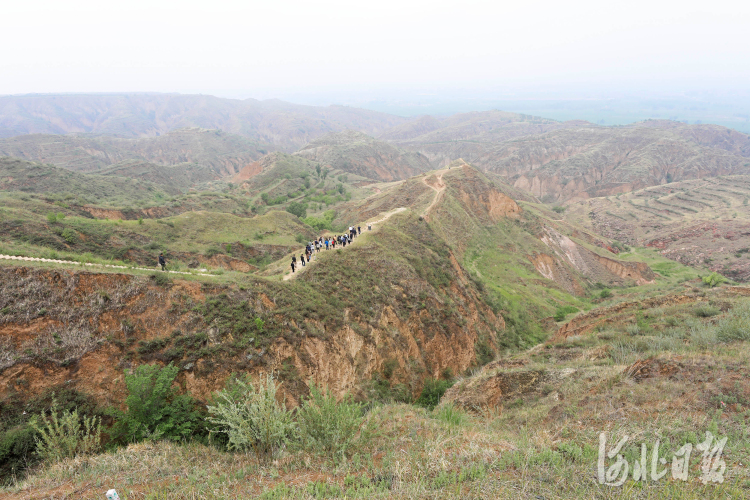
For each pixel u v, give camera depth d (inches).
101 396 639.8
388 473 324.2
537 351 1055.0
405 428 475.5
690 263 4365.2
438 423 500.4
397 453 374.3
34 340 629.3
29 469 454.3
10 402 566.9
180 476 355.3
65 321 669.9
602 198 7185.0
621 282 3452.3
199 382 726.5
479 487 281.3
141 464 389.1
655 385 471.2
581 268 3575.3
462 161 4544.8
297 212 4320.9
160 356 720.3
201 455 430.9
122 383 665.0
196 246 2306.8
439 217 3085.6
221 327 817.5
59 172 4239.7
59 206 2461.9
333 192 5826.8
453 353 1409.9
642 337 876.0
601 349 853.2
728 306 1031.0
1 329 612.1
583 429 394.6
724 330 722.2
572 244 3745.1
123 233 2089.1
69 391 616.4
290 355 890.1
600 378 596.1
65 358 639.1
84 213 2610.7
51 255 930.1
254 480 338.0
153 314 767.1
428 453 359.3
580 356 874.1
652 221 5654.5
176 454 429.7
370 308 1223.5
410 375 1189.7
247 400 447.2
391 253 1573.6
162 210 3211.1
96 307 710.5
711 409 380.8
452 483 294.4
